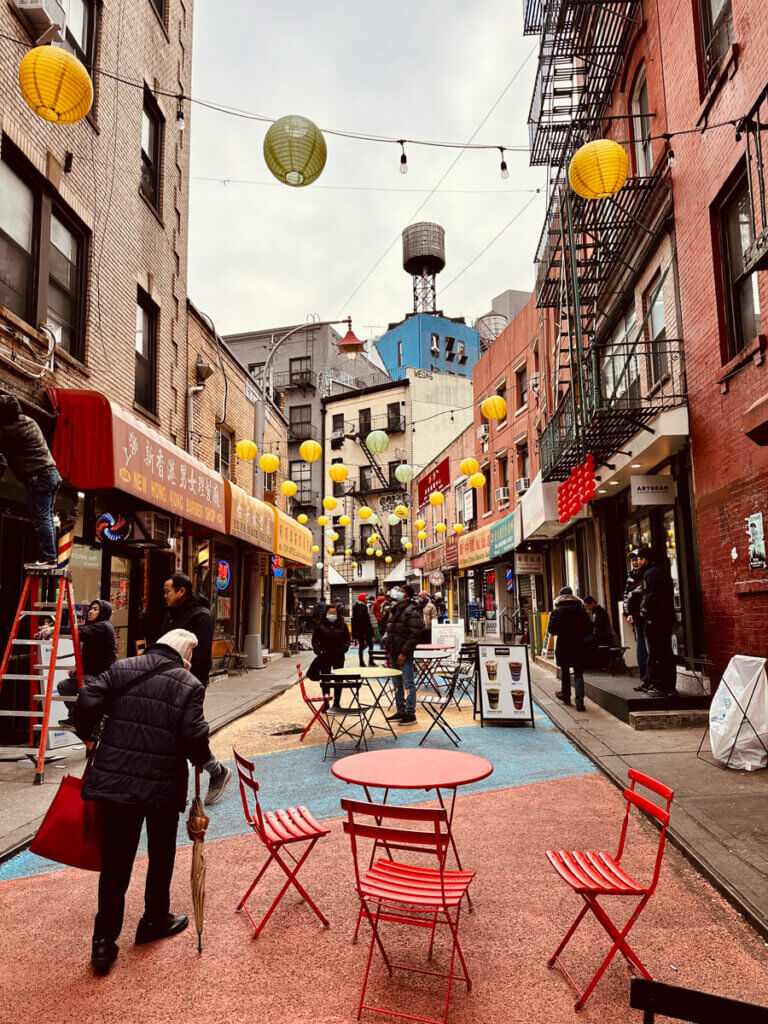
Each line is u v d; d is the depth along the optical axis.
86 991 3.03
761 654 6.96
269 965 3.24
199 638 5.27
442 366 49.66
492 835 4.90
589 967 3.18
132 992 3.02
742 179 7.55
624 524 13.09
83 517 9.23
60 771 6.44
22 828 4.94
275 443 22.80
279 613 22.58
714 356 8.08
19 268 7.78
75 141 8.89
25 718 7.57
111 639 7.14
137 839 3.34
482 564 27.16
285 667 18.23
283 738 8.46
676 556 10.08
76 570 9.12
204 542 14.12
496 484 24.97
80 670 6.36
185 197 13.65
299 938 3.50
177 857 4.62
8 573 7.59
